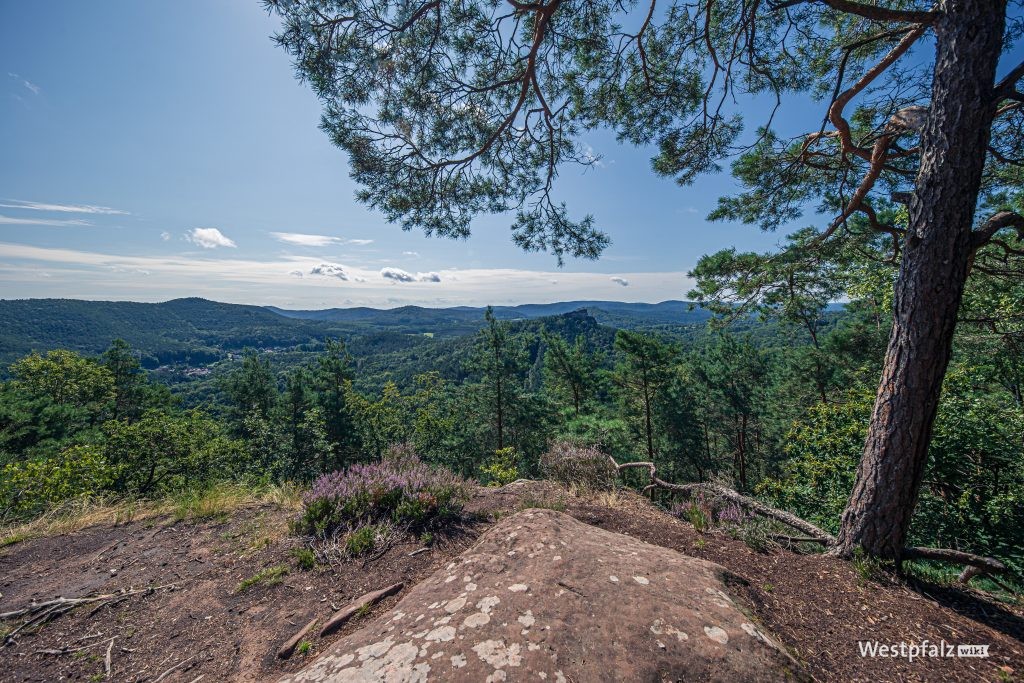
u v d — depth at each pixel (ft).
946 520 18.22
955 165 10.78
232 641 9.67
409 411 124.67
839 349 51.19
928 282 11.02
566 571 9.16
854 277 26.81
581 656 6.81
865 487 11.95
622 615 7.73
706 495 18.60
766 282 22.88
